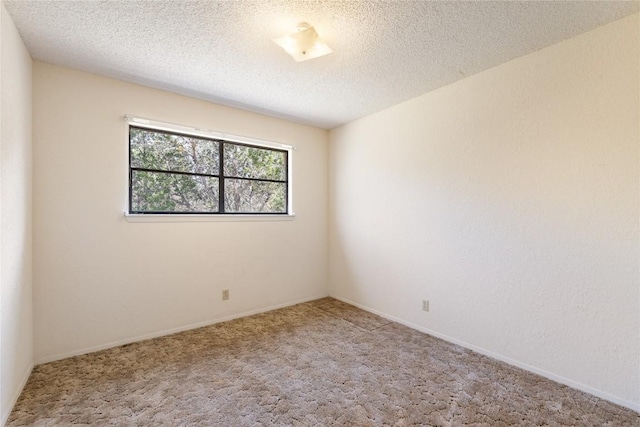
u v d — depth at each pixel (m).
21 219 1.97
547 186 2.11
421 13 1.75
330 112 3.42
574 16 1.77
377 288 3.44
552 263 2.09
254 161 3.56
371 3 1.66
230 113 3.23
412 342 2.70
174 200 2.99
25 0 1.62
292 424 1.66
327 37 1.99
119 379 2.08
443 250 2.77
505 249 2.34
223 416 1.72
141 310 2.72
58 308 2.34
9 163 1.74
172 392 1.94
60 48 2.11
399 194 3.18
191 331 2.93
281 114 3.48
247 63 2.33
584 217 1.95
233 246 3.29
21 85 1.96
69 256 2.38
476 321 2.53
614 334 1.84
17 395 1.85
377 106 3.24
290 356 2.43
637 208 1.76
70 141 2.38
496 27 1.88
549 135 2.10
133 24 1.85
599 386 1.89
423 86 2.74
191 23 1.84
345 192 3.85
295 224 3.80
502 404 1.83
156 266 2.80
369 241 3.53
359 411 1.76
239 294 3.33
